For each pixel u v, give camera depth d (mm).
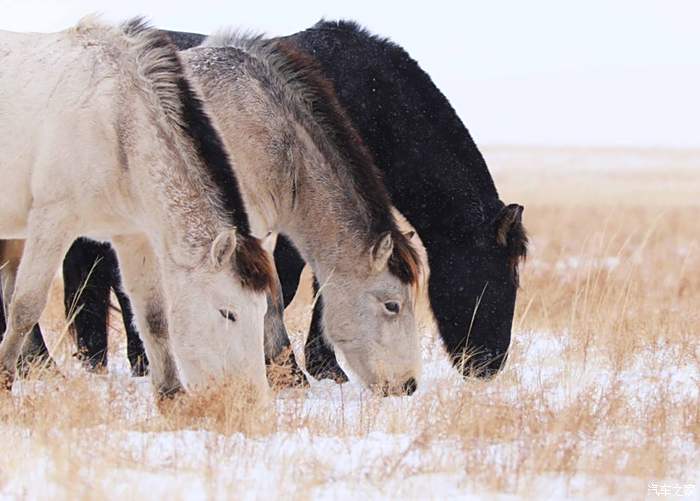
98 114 22953
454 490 17078
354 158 25938
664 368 27375
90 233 23891
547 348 30875
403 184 29891
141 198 22641
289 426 20250
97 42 23797
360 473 17625
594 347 29484
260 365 21094
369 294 25406
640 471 17703
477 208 29078
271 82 26703
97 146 22953
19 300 23031
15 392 23453
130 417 21344
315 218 26016
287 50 27312
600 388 24234
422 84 30719
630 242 71062
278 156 26297
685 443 20094
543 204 107125
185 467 17547
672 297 41000
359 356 25531
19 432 19469
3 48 24359
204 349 21266
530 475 17406
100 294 29266
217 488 16016
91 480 16234
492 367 27672
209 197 22031
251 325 21062
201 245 21703
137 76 23031
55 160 22984
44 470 16984
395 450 18781
